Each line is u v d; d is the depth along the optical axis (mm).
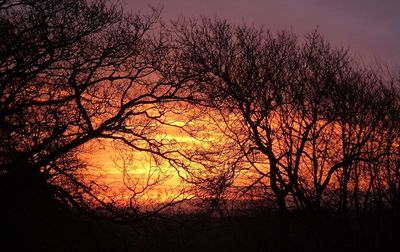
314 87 25578
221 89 25031
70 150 20203
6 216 17812
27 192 18125
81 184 19688
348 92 25203
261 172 25016
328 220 24062
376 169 23750
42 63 19547
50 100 19188
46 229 18672
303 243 26109
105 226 20500
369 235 23484
